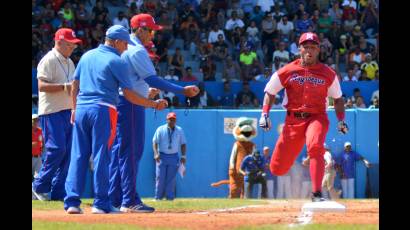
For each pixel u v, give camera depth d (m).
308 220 13.70
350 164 35.59
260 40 47.28
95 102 15.62
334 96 17.36
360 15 48.91
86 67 15.84
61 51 22.25
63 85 21.86
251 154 34.84
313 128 16.67
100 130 15.60
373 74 45.09
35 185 22.30
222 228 12.29
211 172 36.16
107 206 15.93
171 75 43.84
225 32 47.78
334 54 47.16
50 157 21.95
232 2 49.09
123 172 16.80
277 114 35.62
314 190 16.36
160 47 45.12
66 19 45.00
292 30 47.53
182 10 48.00
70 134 22.27
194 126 36.09
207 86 42.28
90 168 33.59
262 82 42.53
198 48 46.81
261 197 34.28
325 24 47.81
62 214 15.50
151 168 35.66
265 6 48.69
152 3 47.53
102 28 45.34
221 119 36.03
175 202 21.91
